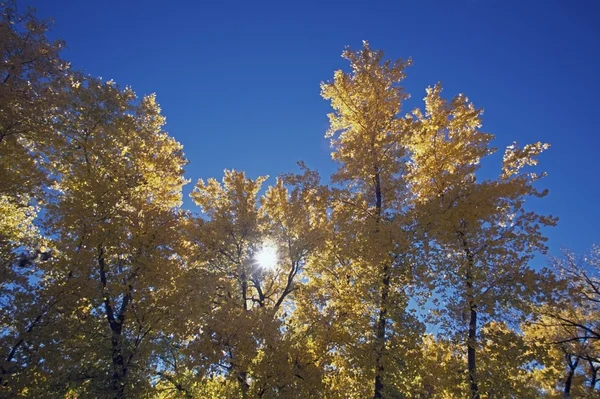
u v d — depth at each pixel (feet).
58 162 31.68
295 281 41.91
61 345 24.84
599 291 40.50
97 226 27.66
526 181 30.12
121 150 33.47
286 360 25.82
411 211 29.55
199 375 24.79
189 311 26.76
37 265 26.13
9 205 30.71
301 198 38.29
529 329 36.76
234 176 42.09
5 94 25.45
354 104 35.83
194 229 36.94
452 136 35.73
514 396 25.81
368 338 26.94
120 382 24.56
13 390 21.34
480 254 28.94
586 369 44.27
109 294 26.71
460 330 28.40
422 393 29.55
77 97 31.35
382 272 28.12
